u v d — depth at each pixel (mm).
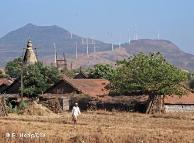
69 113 176500
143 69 192500
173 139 86875
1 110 151500
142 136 87312
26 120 133875
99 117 150625
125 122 133625
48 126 112312
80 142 80938
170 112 189125
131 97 194375
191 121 140375
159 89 187750
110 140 81188
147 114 173125
